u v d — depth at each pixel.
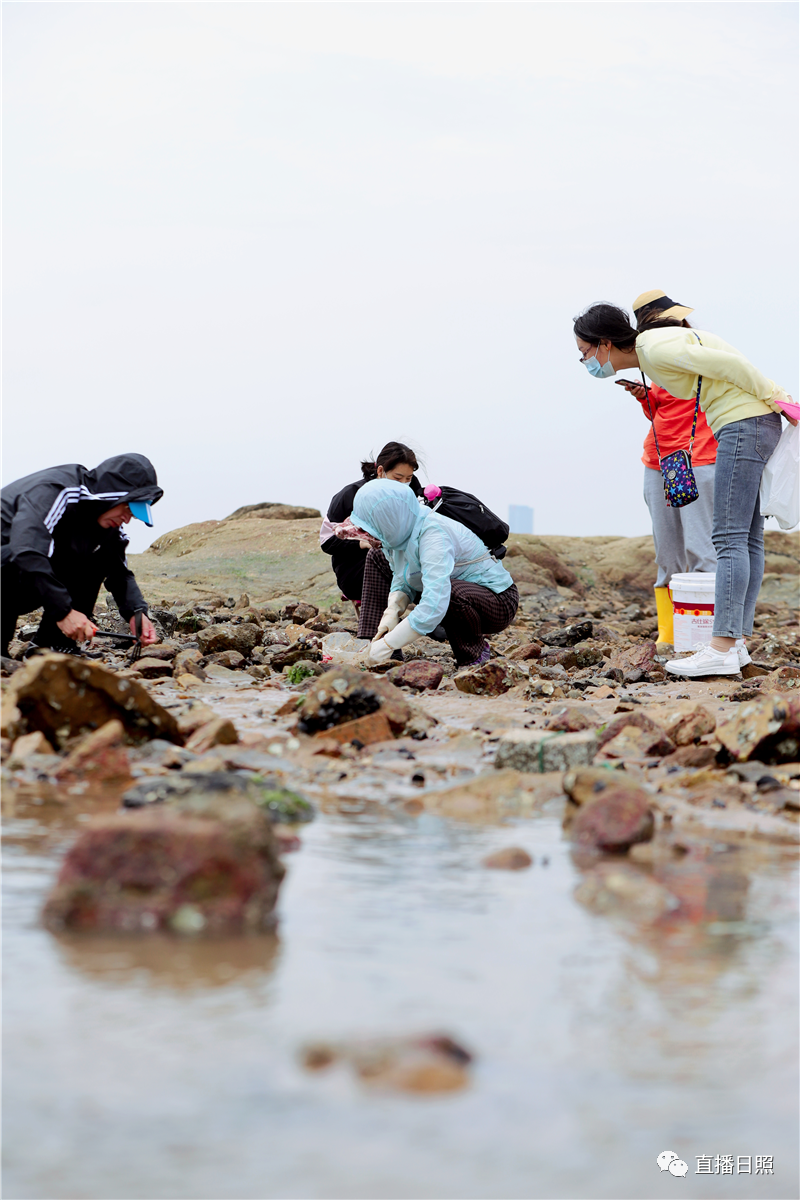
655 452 7.94
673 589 7.33
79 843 2.03
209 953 1.89
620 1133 1.35
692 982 1.83
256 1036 1.56
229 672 6.41
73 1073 1.44
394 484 6.02
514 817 3.12
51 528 5.28
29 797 3.06
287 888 2.30
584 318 6.98
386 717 4.23
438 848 2.71
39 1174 1.21
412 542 6.11
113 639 7.56
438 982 1.80
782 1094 1.46
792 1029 1.66
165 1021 1.60
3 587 5.45
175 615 9.19
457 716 5.04
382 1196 1.19
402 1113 1.37
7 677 5.08
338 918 2.11
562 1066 1.52
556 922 2.13
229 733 3.90
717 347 6.45
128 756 3.64
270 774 3.58
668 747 4.05
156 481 5.65
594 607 14.14
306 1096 1.40
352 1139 1.30
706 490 7.60
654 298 6.89
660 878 2.49
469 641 6.53
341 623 10.38
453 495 6.71
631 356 6.93
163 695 5.37
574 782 3.26
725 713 5.17
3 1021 1.58
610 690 5.94
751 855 2.75
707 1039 1.62
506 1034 1.61
